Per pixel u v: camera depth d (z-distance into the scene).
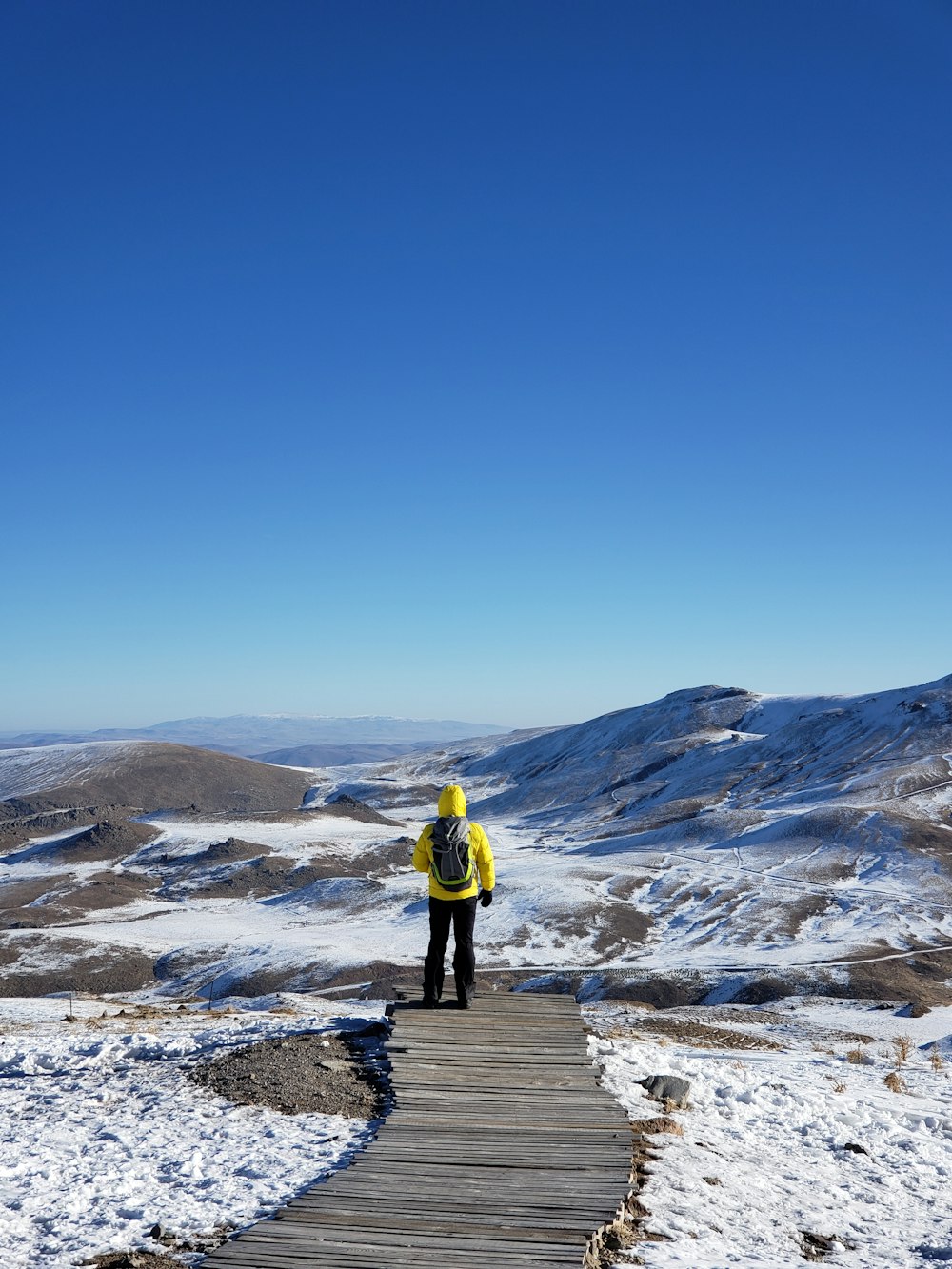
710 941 135.38
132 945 136.00
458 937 14.26
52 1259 7.43
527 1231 7.64
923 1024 62.72
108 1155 10.12
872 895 156.50
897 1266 8.75
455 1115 10.49
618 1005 50.06
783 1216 9.69
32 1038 17.61
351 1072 12.70
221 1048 14.71
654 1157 10.22
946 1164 12.32
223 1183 9.03
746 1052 25.50
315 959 119.06
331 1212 7.96
